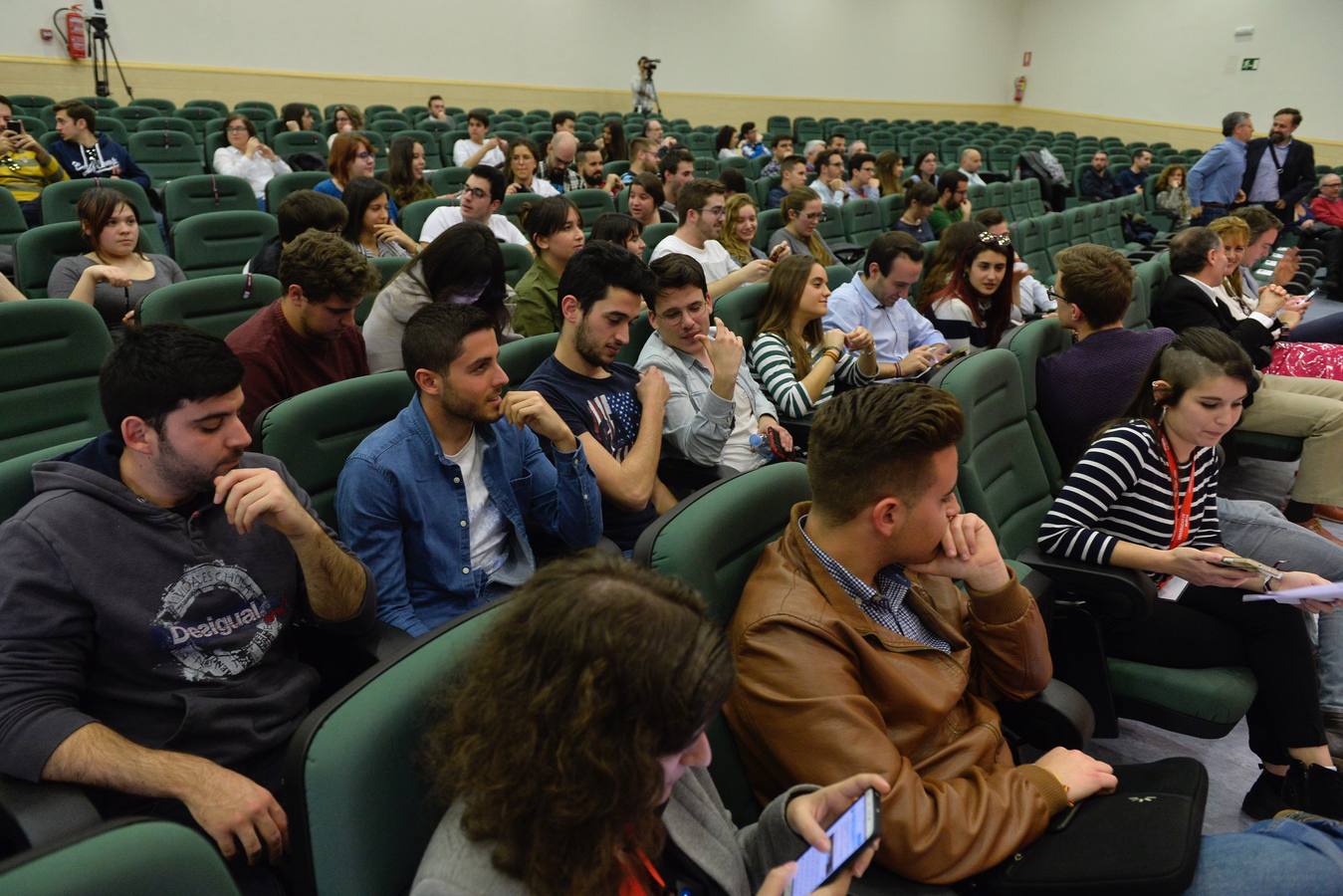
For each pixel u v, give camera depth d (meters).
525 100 11.57
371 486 1.55
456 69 11.02
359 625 1.36
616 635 0.69
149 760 1.08
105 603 1.15
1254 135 12.36
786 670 1.11
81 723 1.08
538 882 0.72
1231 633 1.70
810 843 0.94
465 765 0.74
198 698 1.21
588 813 0.69
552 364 2.07
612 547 1.77
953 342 3.32
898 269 2.95
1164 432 1.76
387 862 0.85
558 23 11.57
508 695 0.72
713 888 0.92
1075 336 2.58
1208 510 1.80
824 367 2.57
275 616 1.29
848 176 8.04
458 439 1.66
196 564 1.23
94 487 1.16
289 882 1.12
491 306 2.52
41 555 1.12
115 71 9.07
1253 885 1.08
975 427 1.99
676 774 0.76
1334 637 1.79
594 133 10.12
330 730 0.82
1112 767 1.26
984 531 1.30
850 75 14.08
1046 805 1.11
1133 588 1.59
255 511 1.15
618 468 1.91
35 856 0.63
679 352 2.31
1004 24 15.09
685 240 3.90
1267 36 12.03
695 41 12.68
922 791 1.05
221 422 1.19
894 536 1.16
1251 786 1.88
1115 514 1.75
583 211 5.30
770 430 2.38
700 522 1.23
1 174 5.08
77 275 3.06
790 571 1.20
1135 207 7.90
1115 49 13.87
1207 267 3.27
